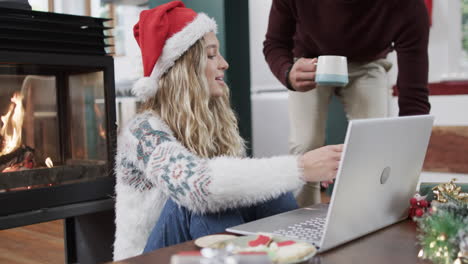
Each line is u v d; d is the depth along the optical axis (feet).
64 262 6.72
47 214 5.99
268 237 2.47
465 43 10.44
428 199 3.39
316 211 3.36
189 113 3.96
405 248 2.59
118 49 11.02
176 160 3.30
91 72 6.66
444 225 2.35
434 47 10.68
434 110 10.36
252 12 11.49
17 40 5.90
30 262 6.73
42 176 6.10
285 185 3.15
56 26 6.26
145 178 3.77
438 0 10.53
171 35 4.09
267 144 11.46
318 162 3.15
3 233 8.32
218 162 3.24
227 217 3.45
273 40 6.69
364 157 2.59
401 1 5.78
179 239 3.56
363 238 2.80
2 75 5.99
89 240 6.63
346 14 5.99
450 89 10.07
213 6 8.95
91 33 6.59
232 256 1.75
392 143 2.81
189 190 3.15
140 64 10.60
